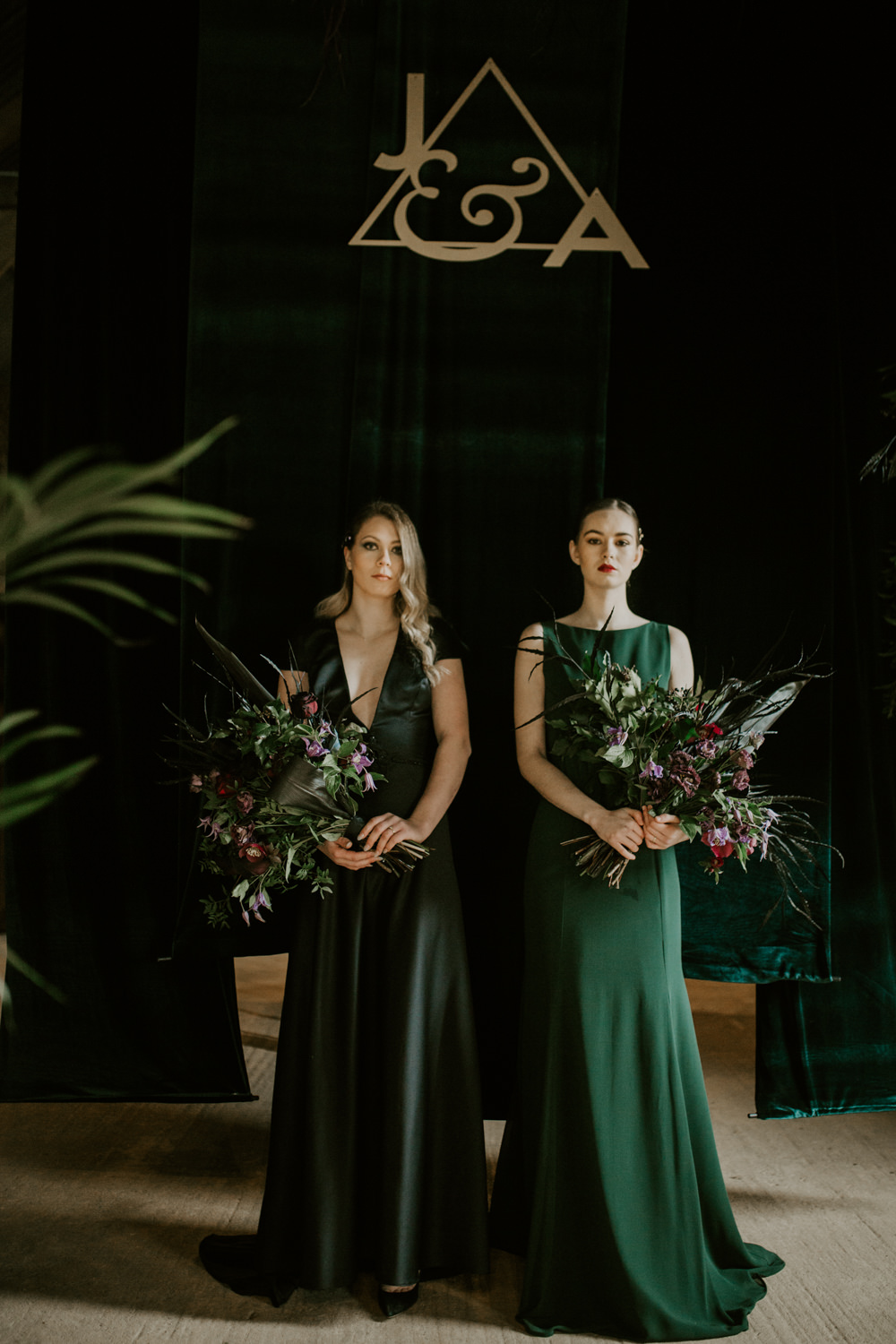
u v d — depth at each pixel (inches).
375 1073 89.7
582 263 115.6
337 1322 83.7
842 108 117.1
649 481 116.4
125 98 116.7
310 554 115.4
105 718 116.6
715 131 116.0
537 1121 89.1
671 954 89.5
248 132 115.0
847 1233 96.9
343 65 115.3
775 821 91.7
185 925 111.3
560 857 90.9
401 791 94.1
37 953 115.0
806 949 111.7
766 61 116.0
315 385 115.5
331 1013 88.7
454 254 115.8
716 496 115.5
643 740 86.7
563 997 87.3
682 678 97.9
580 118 115.6
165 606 117.0
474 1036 91.0
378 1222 86.1
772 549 114.5
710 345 115.8
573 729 90.9
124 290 116.9
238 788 87.4
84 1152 111.8
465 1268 87.7
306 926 91.0
